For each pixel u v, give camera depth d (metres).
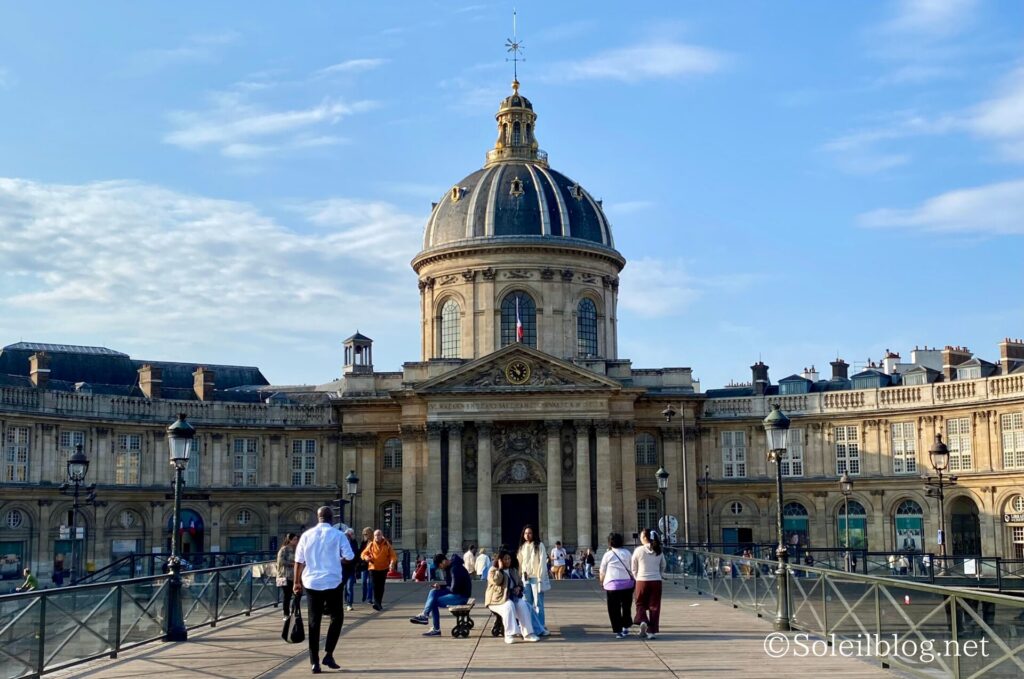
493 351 51.22
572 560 41.59
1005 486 46.25
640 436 52.88
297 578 15.61
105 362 60.69
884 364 59.62
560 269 53.62
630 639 17.88
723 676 14.06
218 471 52.16
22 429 46.06
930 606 13.23
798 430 52.19
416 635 19.02
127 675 14.74
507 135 58.03
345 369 59.84
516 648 17.00
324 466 53.62
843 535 50.69
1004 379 46.75
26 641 13.83
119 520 49.31
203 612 20.33
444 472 49.06
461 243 53.78
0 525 44.75
